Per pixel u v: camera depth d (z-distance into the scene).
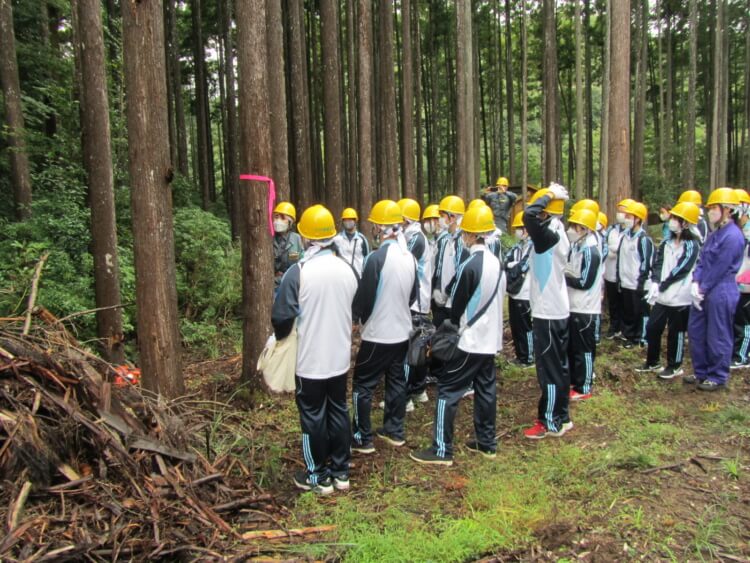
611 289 7.38
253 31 5.20
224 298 9.22
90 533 2.56
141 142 4.45
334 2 11.52
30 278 6.26
